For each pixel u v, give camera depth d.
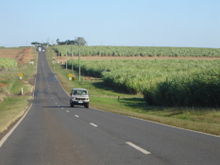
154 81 53.03
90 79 123.38
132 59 190.00
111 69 127.12
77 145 13.69
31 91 90.12
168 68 125.88
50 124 22.77
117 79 93.00
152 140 14.92
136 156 11.28
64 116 29.97
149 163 10.19
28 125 22.39
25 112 37.25
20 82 109.62
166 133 17.47
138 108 46.34
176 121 24.38
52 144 14.05
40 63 196.12
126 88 88.94
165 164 10.02
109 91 93.88
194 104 40.78
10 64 164.50
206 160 10.56
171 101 45.72
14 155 11.77
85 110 39.53
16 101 61.47
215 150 12.34
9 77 123.44
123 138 15.61
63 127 20.66
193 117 30.70
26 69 162.88
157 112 38.88
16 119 27.89
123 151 12.23
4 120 24.89
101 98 72.88
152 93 49.28
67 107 46.09
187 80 42.53
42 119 27.11
